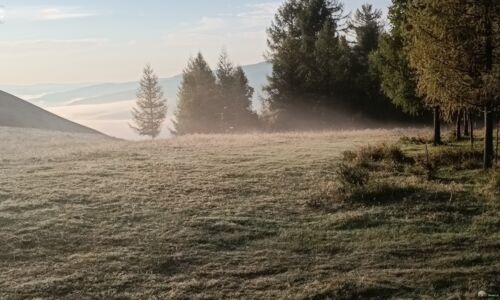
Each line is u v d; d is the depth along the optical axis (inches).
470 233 480.7
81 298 365.4
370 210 554.3
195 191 647.1
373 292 367.9
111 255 438.0
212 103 2721.5
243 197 621.0
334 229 507.8
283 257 437.1
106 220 528.4
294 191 645.3
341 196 602.5
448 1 683.4
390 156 816.9
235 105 2748.5
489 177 638.5
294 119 2277.3
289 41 2345.0
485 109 697.6
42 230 492.7
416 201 575.5
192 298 364.2
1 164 860.0
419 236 477.1
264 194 636.1
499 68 649.0
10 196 615.5
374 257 432.1
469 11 672.4
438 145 1002.7
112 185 677.3
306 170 768.3
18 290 374.6
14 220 522.9
